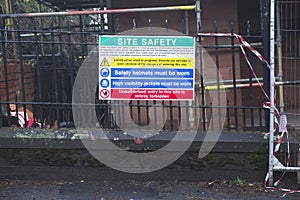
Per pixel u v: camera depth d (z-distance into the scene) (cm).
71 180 454
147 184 445
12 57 674
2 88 596
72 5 838
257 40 606
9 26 682
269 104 439
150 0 606
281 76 498
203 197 412
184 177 450
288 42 582
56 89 472
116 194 420
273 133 425
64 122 477
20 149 446
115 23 612
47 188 434
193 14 599
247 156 439
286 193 419
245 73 606
